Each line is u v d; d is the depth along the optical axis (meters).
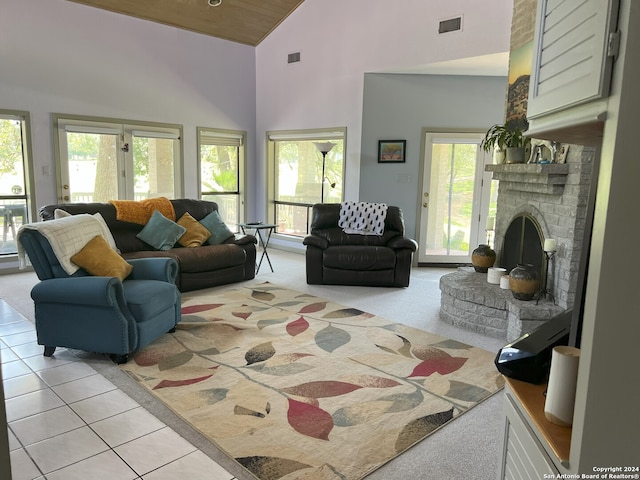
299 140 7.28
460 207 6.48
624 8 0.85
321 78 6.75
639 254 0.85
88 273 3.38
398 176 6.42
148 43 6.46
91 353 3.30
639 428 0.90
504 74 6.07
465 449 2.24
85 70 5.92
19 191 5.65
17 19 5.34
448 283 4.18
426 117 6.29
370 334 3.79
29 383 2.83
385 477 2.03
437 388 2.87
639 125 0.83
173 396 2.70
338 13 6.41
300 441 2.28
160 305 3.40
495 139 4.56
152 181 6.73
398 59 5.82
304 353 3.36
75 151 5.97
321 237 5.70
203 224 5.59
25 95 5.48
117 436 2.30
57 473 2.01
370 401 2.68
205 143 7.30
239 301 4.65
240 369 3.07
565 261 3.53
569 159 3.53
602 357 0.90
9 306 4.36
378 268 5.29
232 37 7.28
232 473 2.03
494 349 3.53
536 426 1.24
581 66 1.01
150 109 6.57
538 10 1.29
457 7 5.21
